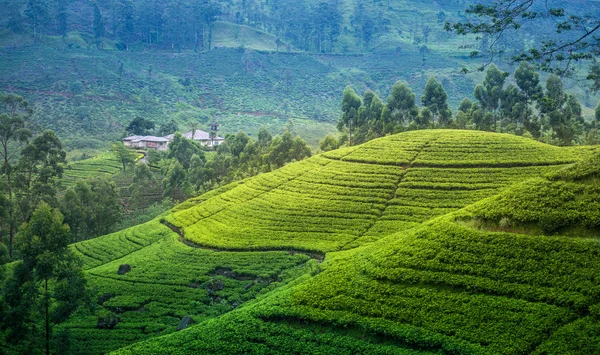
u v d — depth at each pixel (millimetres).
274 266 66000
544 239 41000
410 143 95438
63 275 48750
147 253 80688
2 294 48844
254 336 40469
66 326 55438
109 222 102688
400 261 45031
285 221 79375
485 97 129375
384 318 39031
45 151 94688
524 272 38906
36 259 47906
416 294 40562
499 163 82438
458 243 44375
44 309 49781
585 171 46938
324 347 37719
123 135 179625
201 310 56469
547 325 33875
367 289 42906
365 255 50500
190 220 92062
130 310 59250
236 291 60625
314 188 88750
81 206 98812
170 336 42875
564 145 110875
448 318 37125
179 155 140375
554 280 37125
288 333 40250
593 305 33844
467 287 39438
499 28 38062
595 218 40688
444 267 42281
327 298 43250
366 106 136625
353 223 73875
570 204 43469
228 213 89750
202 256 73625
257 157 125125
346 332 39375
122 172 137000
